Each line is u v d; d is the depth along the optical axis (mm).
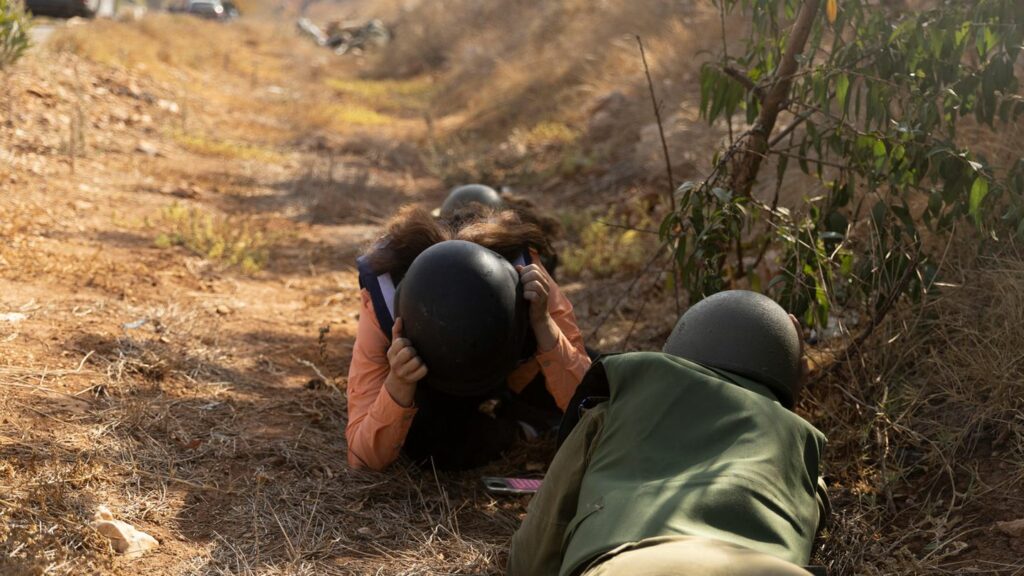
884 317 3660
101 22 16625
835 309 4000
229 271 5992
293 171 9594
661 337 4633
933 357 3564
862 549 2758
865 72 3516
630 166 8336
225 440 3453
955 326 3555
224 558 2732
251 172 9352
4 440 3143
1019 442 3070
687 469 2062
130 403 3586
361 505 3113
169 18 21656
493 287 2746
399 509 3143
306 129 12516
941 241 4098
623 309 5223
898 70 3561
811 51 3752
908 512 3018
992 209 3436
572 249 6430
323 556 2801
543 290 2922
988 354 3338
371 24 27938
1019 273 3510
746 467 2025
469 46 18719
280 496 3111
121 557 2645
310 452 3447
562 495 2279
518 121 11867
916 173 3447
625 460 2131
